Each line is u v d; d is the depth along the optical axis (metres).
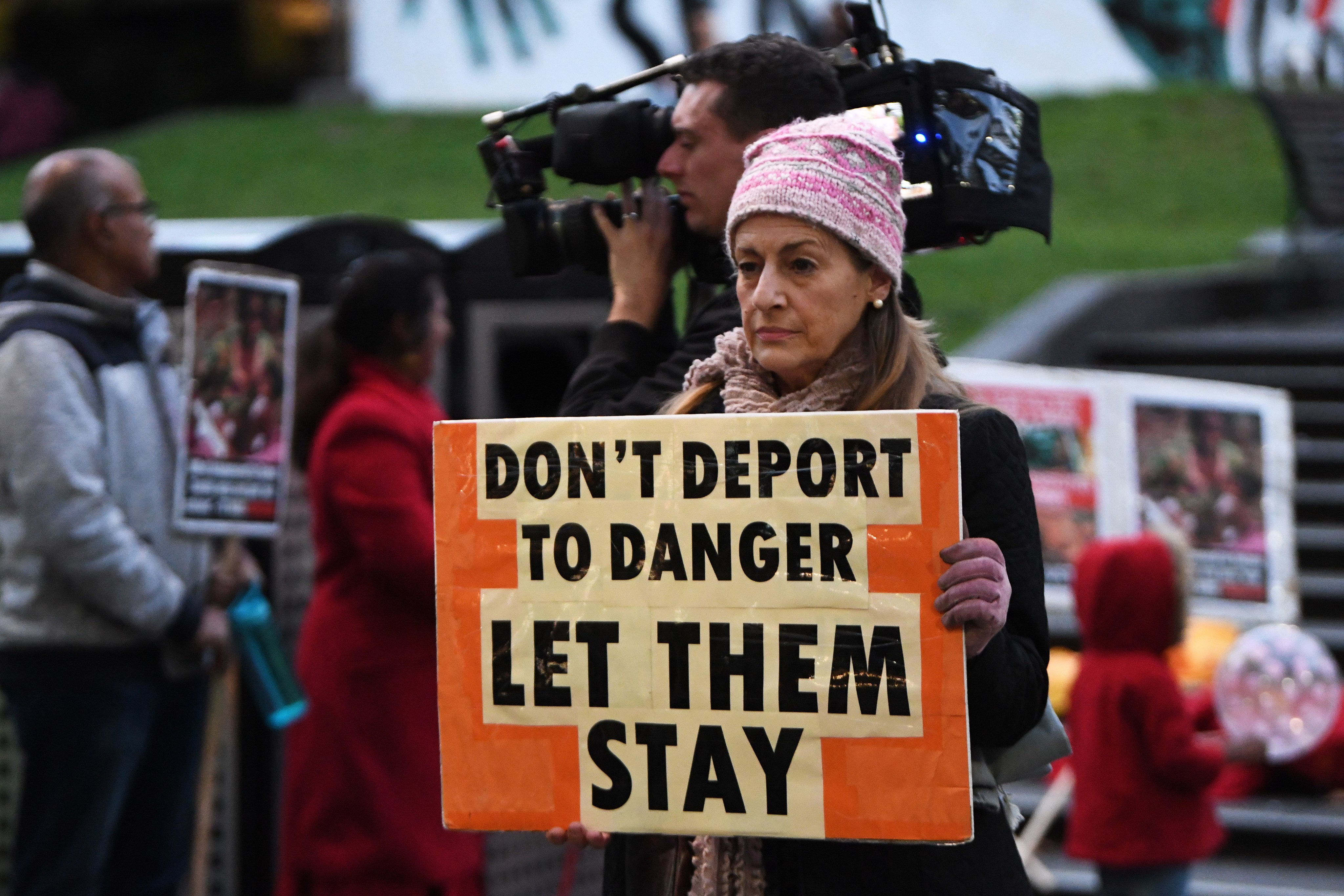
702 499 3.12
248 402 6.49
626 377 4.22
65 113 33.94
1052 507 9.04
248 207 21.58
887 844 3.25
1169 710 6.46
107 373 6.07
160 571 6.03
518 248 4.57
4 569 6.12
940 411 3.04
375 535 5.99
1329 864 8.92
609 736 3.16
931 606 3.01
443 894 6.17
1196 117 24.39
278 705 6.39
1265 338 14.36
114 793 6.09
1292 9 24.72
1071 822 7.02
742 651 3.09
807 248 3.16
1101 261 17.70
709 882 3.30
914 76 4.18
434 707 6.20
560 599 3.19
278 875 7.16
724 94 4.00
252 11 32.09
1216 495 9.08
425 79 27.66
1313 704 7.14
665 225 4.42
